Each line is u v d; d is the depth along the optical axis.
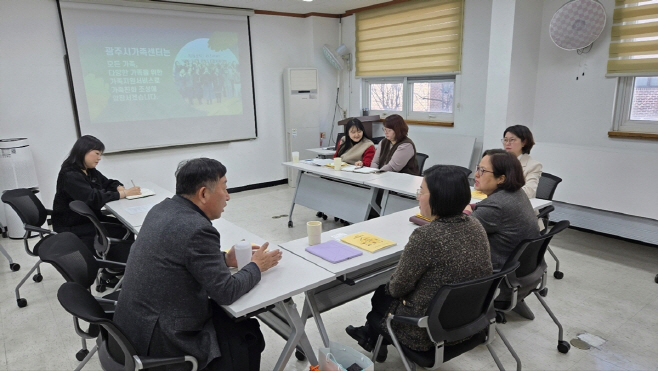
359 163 4.06
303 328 1.68
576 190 3.79
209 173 1.48
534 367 2.10
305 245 2.02
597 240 3.83
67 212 2.84
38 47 4.29
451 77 5.17
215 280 1.38
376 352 1.83
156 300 1.36
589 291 2.88
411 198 3.22
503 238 1.95
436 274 1.47
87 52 4.55
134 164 5.11
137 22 4.82
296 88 6.01
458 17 4.81
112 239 2.53
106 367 1.50
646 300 2.74
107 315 1.78
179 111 5.30
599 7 3.59
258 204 5.32
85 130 4.67
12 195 2.68
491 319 1.65
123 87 4.84
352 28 6.14
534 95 4.32
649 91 3.64
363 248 1.94
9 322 2.60
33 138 4.39
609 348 2.24
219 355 1.43
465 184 1.48
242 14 5.57
